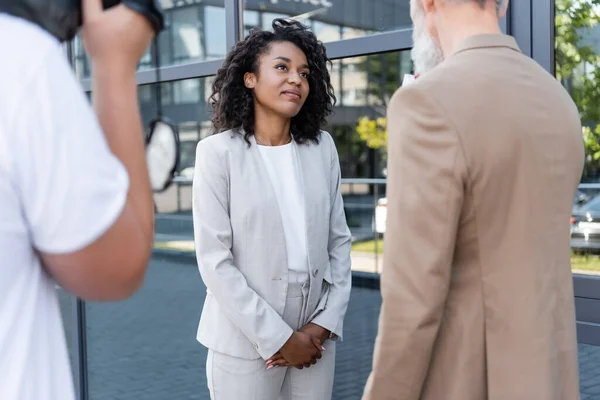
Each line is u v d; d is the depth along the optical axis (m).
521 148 1.13
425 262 1.12
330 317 1.99
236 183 1.95
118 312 3.64
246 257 1.94
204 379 3.40
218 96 2.12
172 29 3.24
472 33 1.23
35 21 0.73
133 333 3.60
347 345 2.95
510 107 1.14
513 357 1.15
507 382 1.15
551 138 1.17
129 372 3.59
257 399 1.94
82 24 0.78
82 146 0.70
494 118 1.13
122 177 0.74
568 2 2.07
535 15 2.06
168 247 3.54
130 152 0.78
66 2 0.75
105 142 0.74
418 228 1.13
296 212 2.01
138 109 0.81
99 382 3.67
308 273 1.99
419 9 1.35
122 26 0.77
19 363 0.73
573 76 2.11
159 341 3.54
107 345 3.65
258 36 2.05
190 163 3.30
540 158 1.15
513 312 1.14
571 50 2.09
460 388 1.18
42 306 0.77
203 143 2.01
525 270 1.13
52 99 0.70
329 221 2.12
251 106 2.06
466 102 1.13
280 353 1.91
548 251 1.16
